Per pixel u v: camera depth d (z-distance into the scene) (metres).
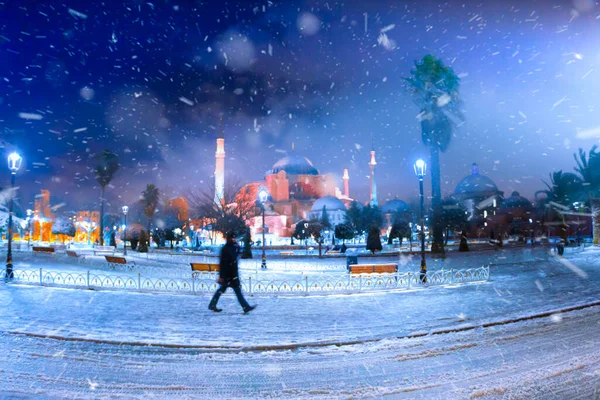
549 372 5.50
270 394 4.86
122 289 13.27
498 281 15.66
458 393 4.82
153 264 27.34
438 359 6.12
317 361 6.08
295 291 13.10
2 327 7.92
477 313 9.45
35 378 5.32
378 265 15.37
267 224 90.75
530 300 11.19
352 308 10.36
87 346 6.79
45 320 8.61
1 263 22.66
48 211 71.38
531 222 69.62
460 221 55.62
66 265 22.31
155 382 5.23
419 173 15.66
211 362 6.04
